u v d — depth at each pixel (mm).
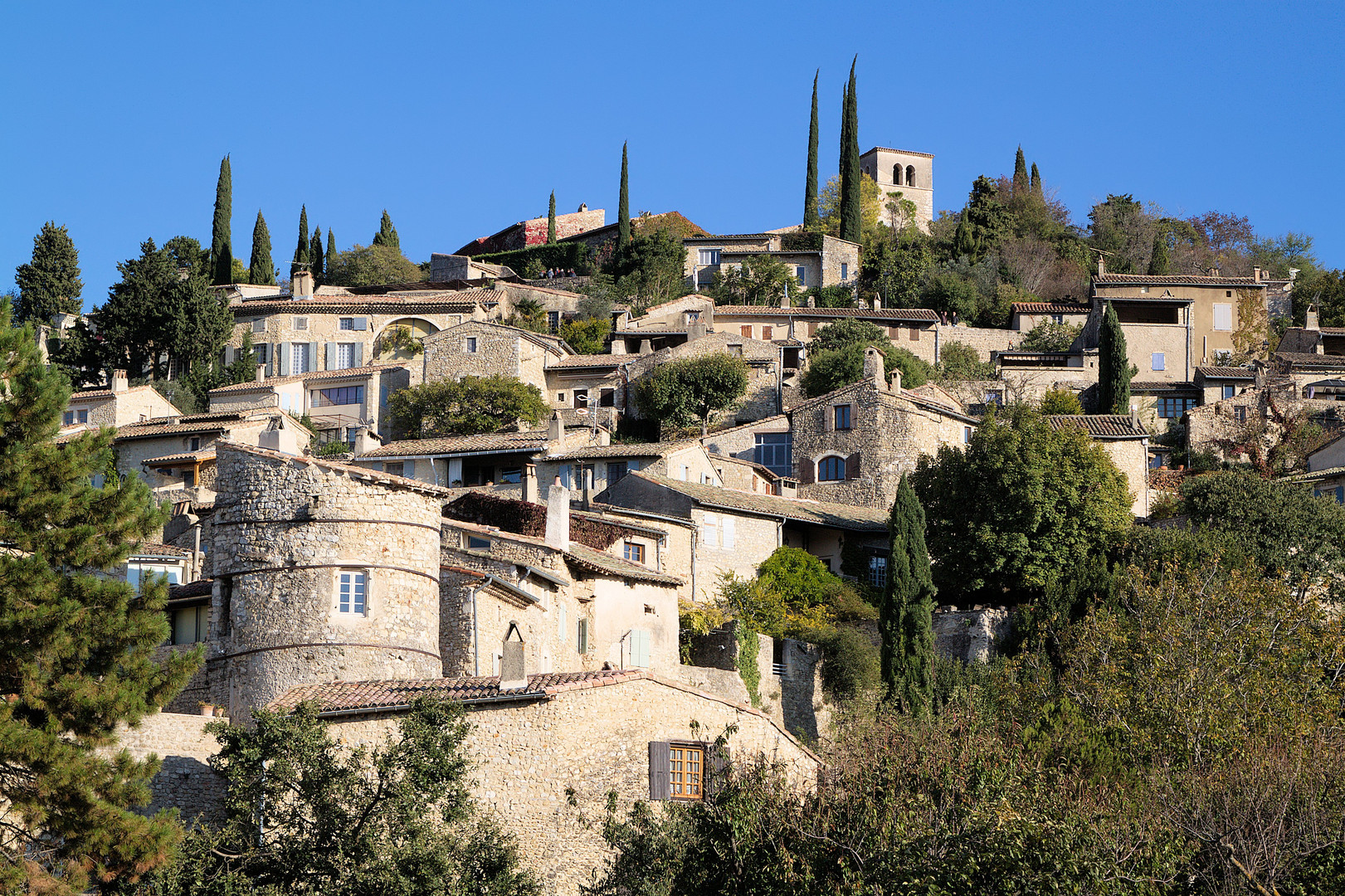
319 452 103750
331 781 34438
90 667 35094
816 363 111625
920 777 37719
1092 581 70750
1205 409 109000
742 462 89938
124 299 119500
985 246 164125
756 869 33812
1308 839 37531
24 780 33250
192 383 117688
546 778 38188
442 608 47531
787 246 160250
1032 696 55406
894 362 112875
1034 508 74125
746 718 42094
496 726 38781
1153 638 54969
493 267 162250
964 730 47219
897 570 64562
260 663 43625
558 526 53438
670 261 156125
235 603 44562
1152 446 107250
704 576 74938
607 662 54500
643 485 76250
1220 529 77062
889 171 190875
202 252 160250
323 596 43656
